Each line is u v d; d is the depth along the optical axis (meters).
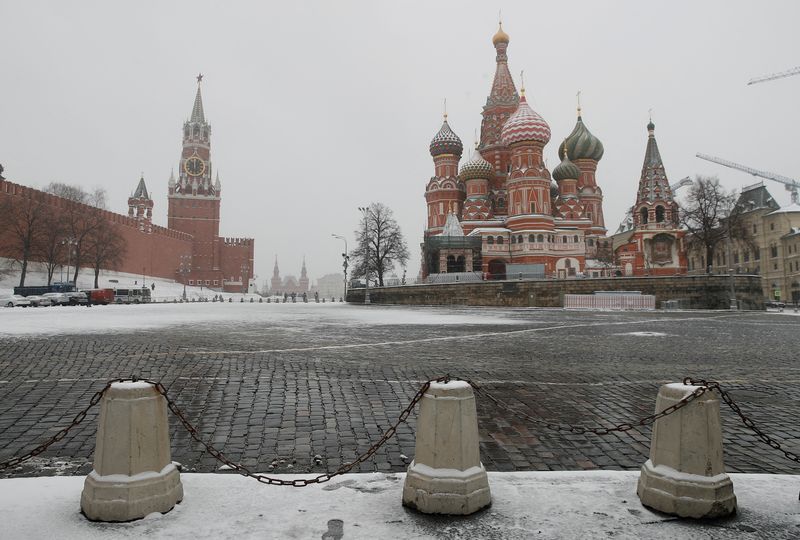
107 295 58.88
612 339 17.06
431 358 12.29
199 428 6.40
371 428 6.47
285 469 5.04
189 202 126.19
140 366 10.79
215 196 128.25
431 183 82.75
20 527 3.47
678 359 12.54
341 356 12.53
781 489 4.26
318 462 5.24
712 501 3.70
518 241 70.31
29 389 8.49
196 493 4.07
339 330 20.06
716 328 22.14
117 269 90.94
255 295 123.50
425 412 3.92
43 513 3.69
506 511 3.79
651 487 3.88
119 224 91.06
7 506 3.79
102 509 3.57
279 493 4.09
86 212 78.12
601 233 83.00
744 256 82.25
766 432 6.55
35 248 68.44
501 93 84.44
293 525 3.54
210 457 5.36
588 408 7.57
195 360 11.67
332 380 9.45
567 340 16.64
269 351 13.35
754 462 5.46
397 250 72.81
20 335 17.11
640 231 69.00
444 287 52.16
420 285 54.03
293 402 7.77
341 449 5.66
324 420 6.81
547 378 9.84
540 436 6.27
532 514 3.75
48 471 4.94
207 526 3.52
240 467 4.08
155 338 16.39
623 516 3.74
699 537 3.45
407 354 12.97
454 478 3.75
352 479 4.42
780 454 5.73
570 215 77.31
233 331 19.36
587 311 38.62
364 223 72.81
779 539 3.43
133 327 20.89
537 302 46.91
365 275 72.75
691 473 3.79
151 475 3.72
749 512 3.83
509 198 73.12
